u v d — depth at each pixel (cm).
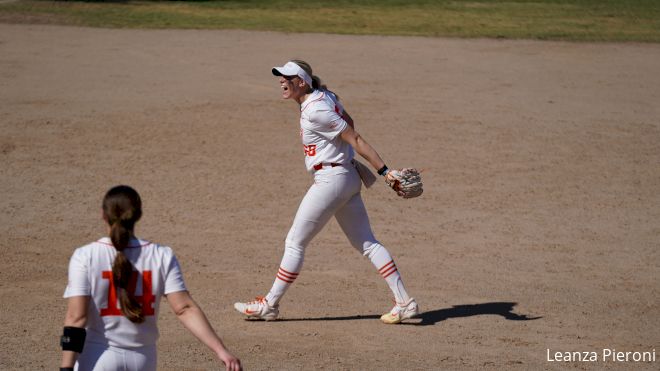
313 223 2925
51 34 9512
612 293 3400
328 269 3662
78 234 3997
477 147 5722
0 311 3033
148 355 1789
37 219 4194
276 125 6141
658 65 8912
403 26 11056
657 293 3406
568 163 5444
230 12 11819
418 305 3244
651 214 4522
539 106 6944
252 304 3019
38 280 3391
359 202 2981
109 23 10431
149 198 4553
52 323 2933
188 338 2853
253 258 3747
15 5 11344
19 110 6247
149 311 1772
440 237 4103
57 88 6981
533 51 9569
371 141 5759
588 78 8150
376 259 2995
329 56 8825
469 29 10975
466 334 2942
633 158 5591
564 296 3359
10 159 5162
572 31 11044
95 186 4734
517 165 5359
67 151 5359
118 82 7288
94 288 1742
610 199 4762
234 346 2773
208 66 8094
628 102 7181
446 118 6444
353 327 3000
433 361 2675
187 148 5516
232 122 6172
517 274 3619
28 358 2603
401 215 4431
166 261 1786
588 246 4009
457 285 3475
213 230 4109
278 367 2591
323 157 2875
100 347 1752
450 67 8475
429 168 5228
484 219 4381
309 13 11956
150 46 9025
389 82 7650
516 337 2917
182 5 12319
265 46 9281
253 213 4384
